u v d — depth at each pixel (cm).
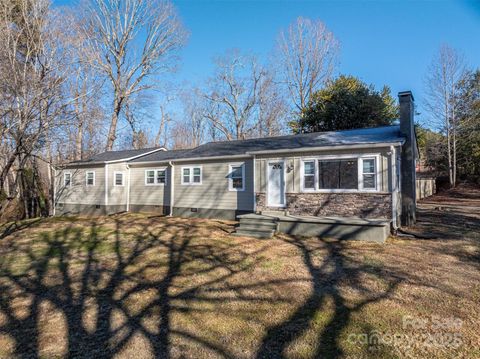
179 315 446
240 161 1416
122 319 438
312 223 1002
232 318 432
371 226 913
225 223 1325
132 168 1833
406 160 1177
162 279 616
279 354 340
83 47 1903
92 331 405
